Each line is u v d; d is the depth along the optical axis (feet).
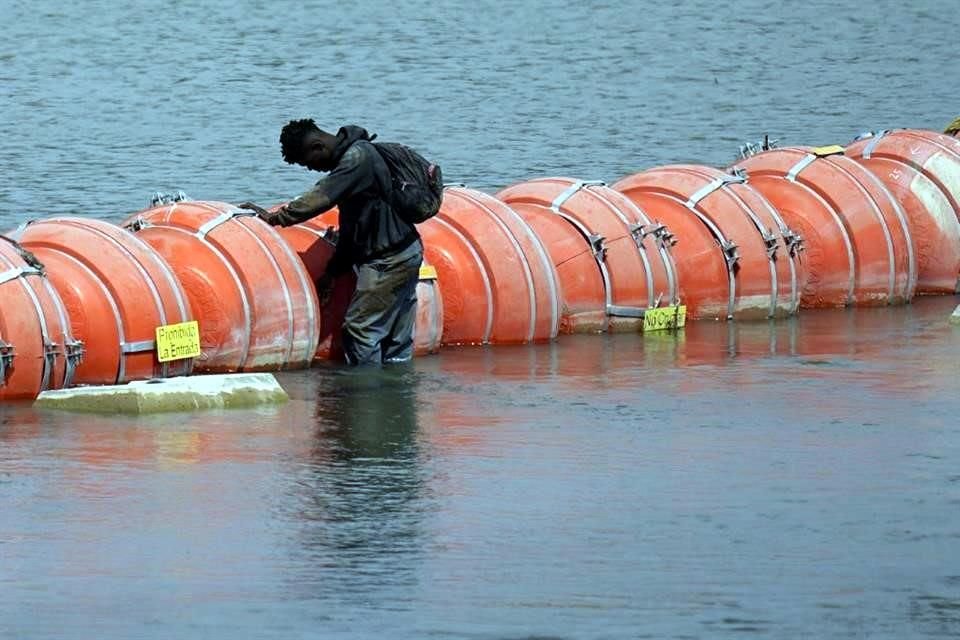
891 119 395.96
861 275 215.31
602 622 110.63
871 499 134.62
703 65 478.59
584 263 195.52
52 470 138.21
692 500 133.80
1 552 120.67
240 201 288.51
